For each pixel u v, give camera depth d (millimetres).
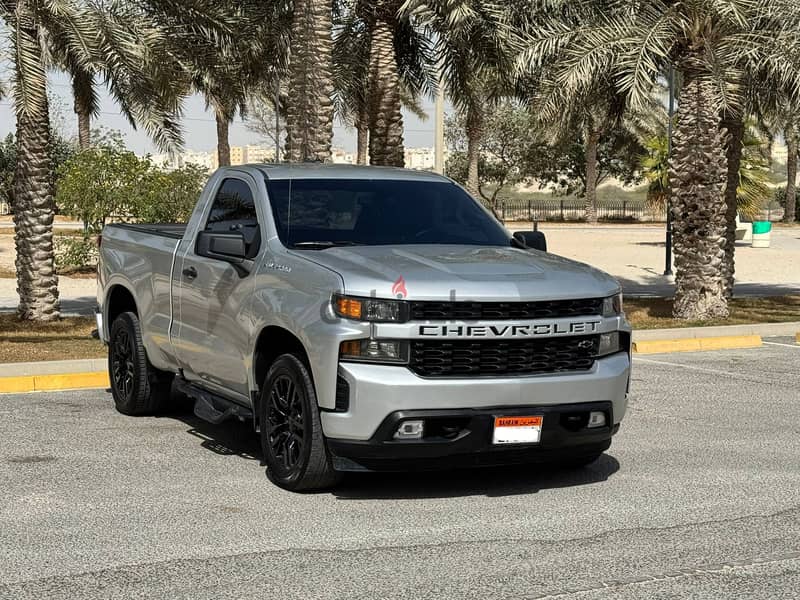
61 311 18688
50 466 7402
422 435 6227
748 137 46281
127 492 6715
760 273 30328
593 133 65000
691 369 12695
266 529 5938
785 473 7371
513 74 17922
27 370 11297
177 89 16797
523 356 6410
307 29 16734
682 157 17891
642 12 17250
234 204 7887
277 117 41938
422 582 5059
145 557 5426
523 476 7238
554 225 64125
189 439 8352
